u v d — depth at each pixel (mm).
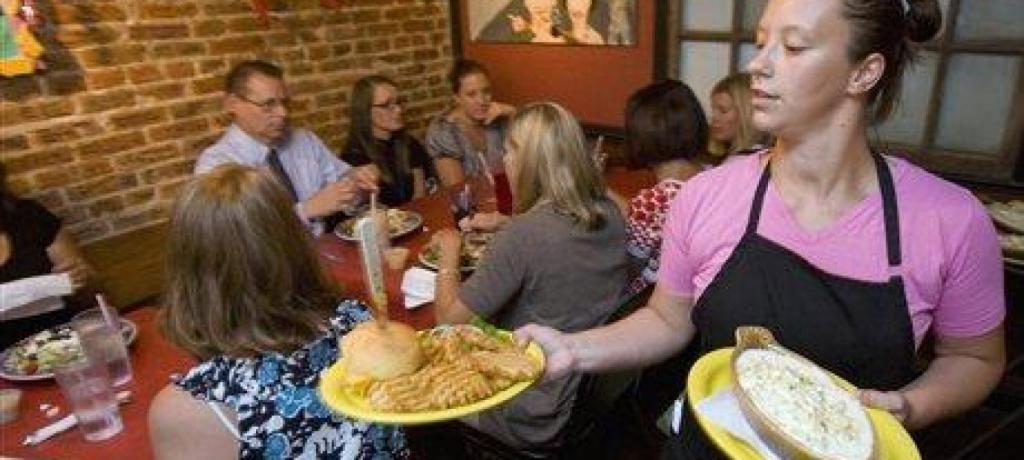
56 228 2033
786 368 783
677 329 984
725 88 2256
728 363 842
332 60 3213
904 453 707
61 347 1459
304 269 1036
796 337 823
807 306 809
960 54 2314
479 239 1968
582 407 1536
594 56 3236
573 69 3348
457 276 1621
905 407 759
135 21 2504
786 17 716
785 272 818
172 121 2693
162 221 2746
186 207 956
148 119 2619
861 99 752
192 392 942
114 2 2436
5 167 2111
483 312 1503
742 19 2764
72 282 1796
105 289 2393
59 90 2359
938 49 2340
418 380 824
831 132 760
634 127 1968
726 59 2883
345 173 2658
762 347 813
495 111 2979
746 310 846
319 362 1009
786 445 686
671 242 950
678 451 994
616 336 947
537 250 1489
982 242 762
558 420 1564
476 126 3020
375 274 862
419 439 1641
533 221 1509
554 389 1534
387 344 852
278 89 2307
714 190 889
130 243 2604
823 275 798
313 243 1089
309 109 3178
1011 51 2180
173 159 2730
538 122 1519
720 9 2828
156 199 2713
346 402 808
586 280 1550
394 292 1697
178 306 986
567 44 3312
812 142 771
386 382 819
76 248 2111
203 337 975
